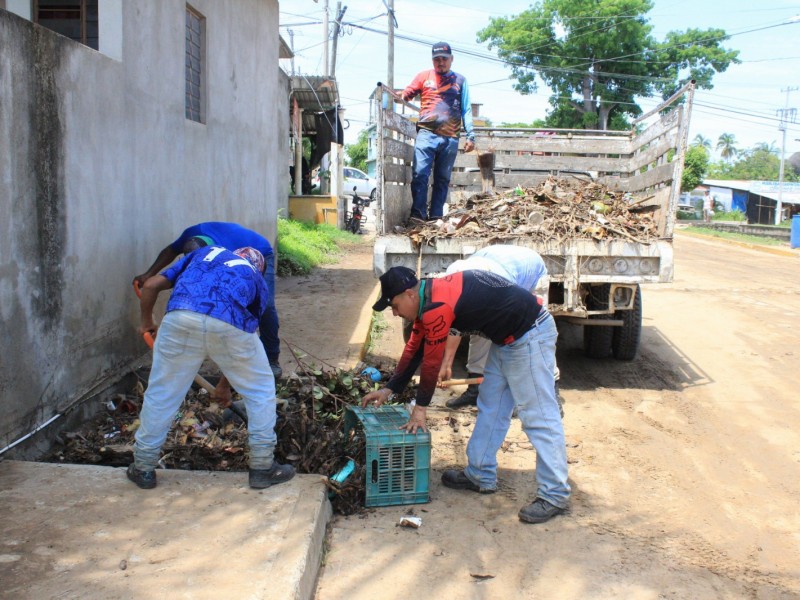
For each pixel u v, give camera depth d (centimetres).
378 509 423
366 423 434
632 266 634
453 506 429
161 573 312
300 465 439
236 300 378
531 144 941
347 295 1045
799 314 1077
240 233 521
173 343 375
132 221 578
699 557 378
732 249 2322
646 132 806
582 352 818
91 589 298
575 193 774
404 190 762
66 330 479
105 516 360
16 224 417
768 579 359
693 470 496
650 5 3900
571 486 463
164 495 387
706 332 936
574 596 340
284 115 1738
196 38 755
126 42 555
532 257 481
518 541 389
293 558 327
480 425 438
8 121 406
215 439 479
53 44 449
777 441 556
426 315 382
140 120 588
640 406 632
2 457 416
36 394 446
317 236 1766
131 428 494
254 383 394
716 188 6119
